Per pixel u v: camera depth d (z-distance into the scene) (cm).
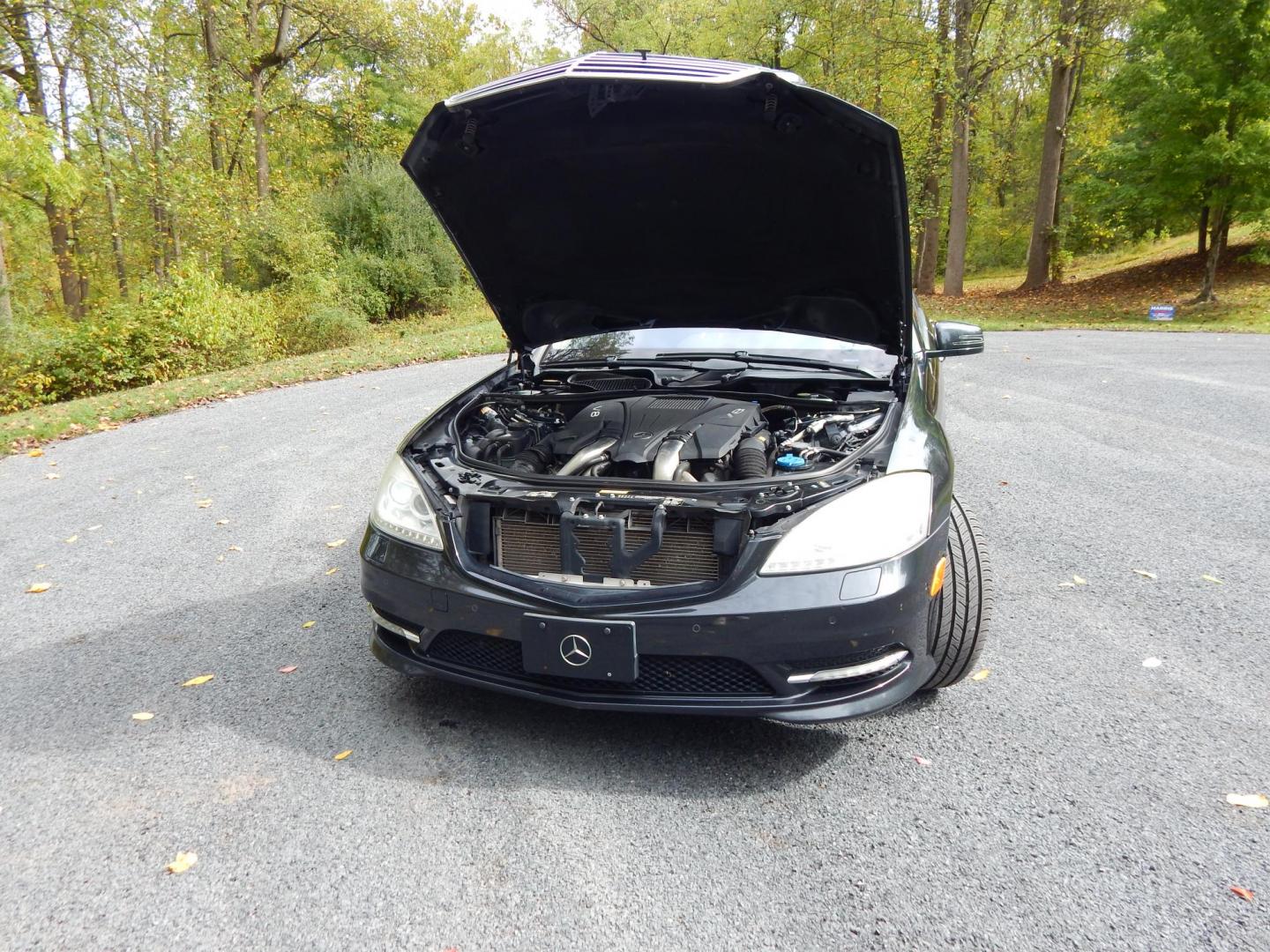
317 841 219
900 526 233
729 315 376
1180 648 318
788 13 2330
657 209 321
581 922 189
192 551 461
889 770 247
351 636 349
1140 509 482
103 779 249
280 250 1845
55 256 2264
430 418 317
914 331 369
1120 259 2722
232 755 260
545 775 247
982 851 211
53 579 425
